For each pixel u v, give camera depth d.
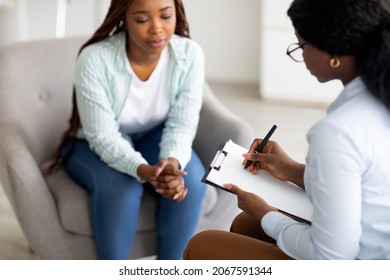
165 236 1.99
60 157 2.09
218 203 2.08
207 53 4.38
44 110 2.18
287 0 3.70
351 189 1.21
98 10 4.14
